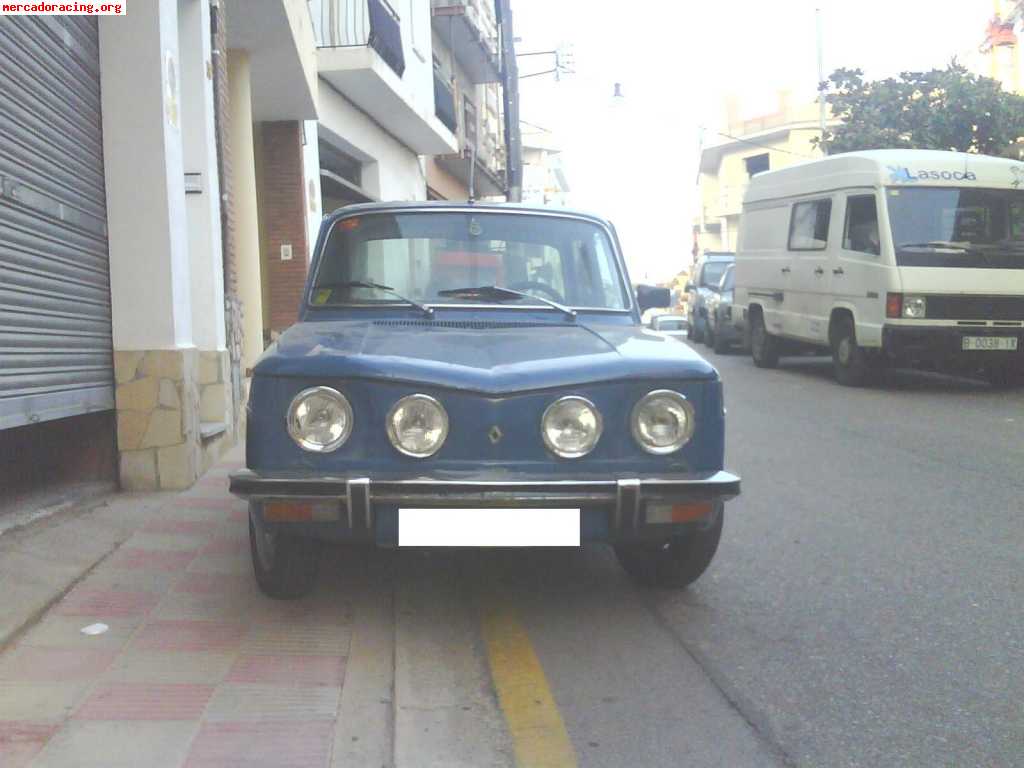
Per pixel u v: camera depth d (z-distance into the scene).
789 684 3.85
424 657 4.06
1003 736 3.40
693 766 3.19
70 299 5.73
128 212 6.34
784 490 7.29
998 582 5.10
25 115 5.12
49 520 5.41
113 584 4.68
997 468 8.05
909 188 12.76
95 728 3.26
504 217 5.43
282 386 3.97
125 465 6.43
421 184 24.81
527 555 5.57
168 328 6.43
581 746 3.32
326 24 15.34
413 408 3.92
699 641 4.30
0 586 4.32
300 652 4.00
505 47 20.78
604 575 5.24
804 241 14.88
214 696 3.54
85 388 5.97
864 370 13.48
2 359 4.86
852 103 19.83
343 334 4.50
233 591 4.66
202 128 8.07
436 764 3.17
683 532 4.05
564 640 4.30
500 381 3.95
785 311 15.54
